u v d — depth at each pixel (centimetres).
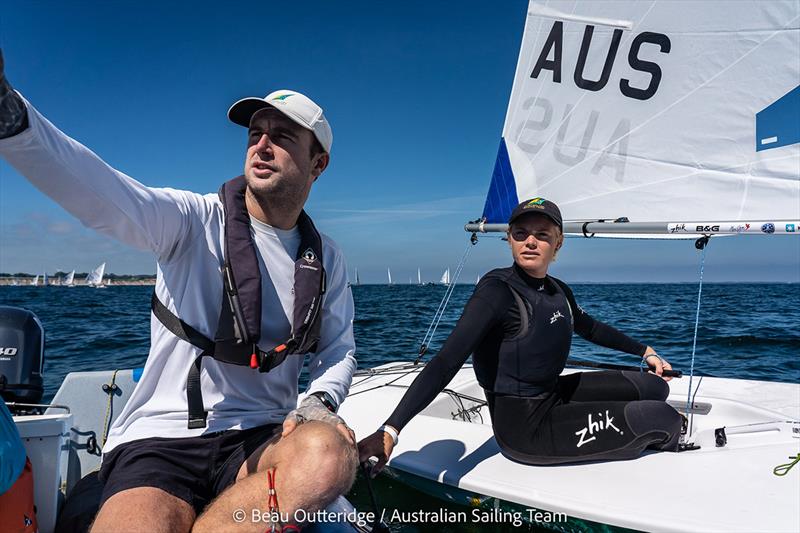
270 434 136
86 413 201
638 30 263
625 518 140
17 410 169
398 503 187
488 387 182
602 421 171
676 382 273
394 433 153
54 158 103
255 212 142
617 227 258
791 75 231
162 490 117
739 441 186
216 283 136
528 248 176
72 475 191
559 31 285
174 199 130
